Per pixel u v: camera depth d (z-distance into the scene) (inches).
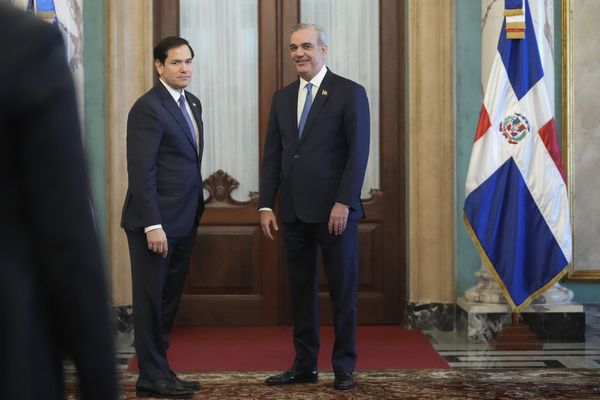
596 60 286.4
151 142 183.5
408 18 287.3
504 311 259.9
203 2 295.4
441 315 284.2
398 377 211.5
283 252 293.3
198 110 195.8
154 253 184.1
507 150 250.8
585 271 286.8
